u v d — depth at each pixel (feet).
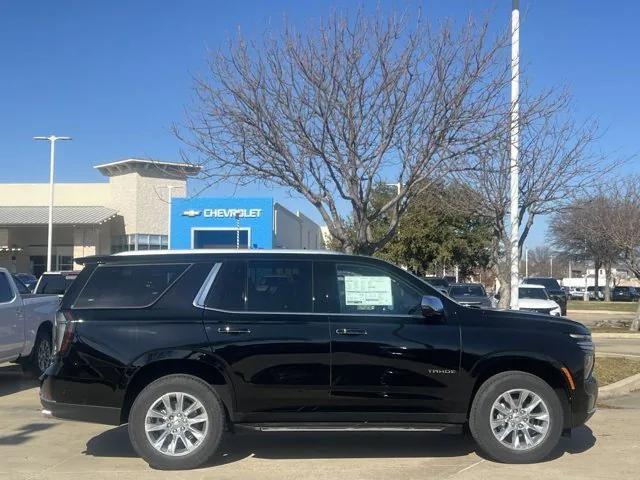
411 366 22.21
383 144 34.86
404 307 22.97
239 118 35.01
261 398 22.11
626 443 25.66
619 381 38.34
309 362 22.11
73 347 22.25
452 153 35.32
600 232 80.07
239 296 22.81
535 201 48.55
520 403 22.58
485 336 22.52
